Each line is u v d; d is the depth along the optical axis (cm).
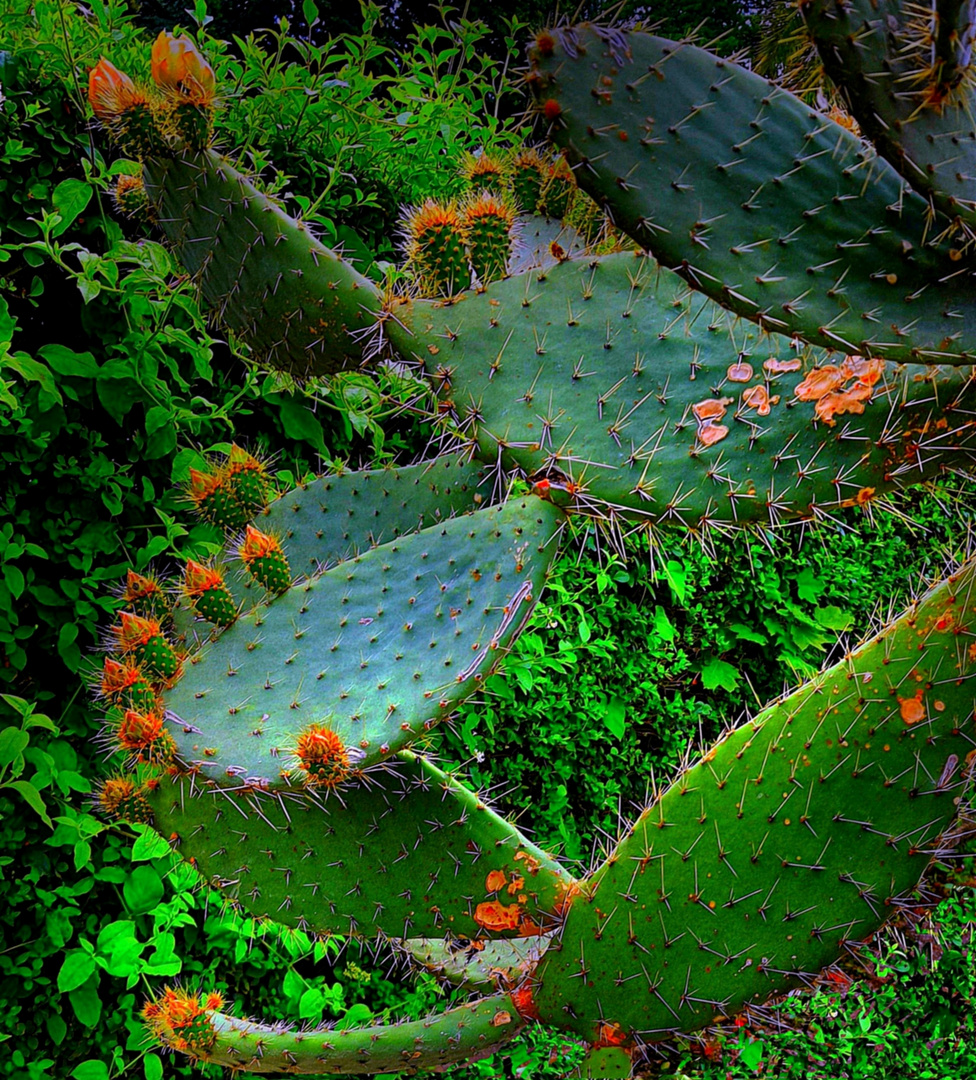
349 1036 141
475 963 150
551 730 199
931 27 116
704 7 128
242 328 141
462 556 132
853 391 131
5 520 160
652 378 133
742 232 122
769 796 130
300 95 182
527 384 134
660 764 224
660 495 132
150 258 162
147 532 169
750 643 253
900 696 129
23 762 155
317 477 150
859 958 130
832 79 118
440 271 136
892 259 121
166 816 139
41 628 164
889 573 271
